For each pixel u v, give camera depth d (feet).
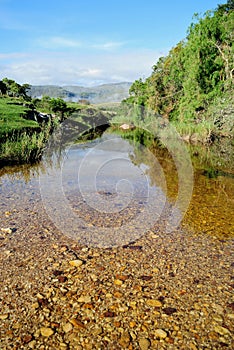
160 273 12.09
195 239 15.25
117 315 9.62
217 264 12.82
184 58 78.95
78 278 11.68
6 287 10.99
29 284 11.21
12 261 12.80
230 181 27.73
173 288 11.07
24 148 37.04
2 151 35.86
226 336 8.77
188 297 10.55
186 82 73.26
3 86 110.22
